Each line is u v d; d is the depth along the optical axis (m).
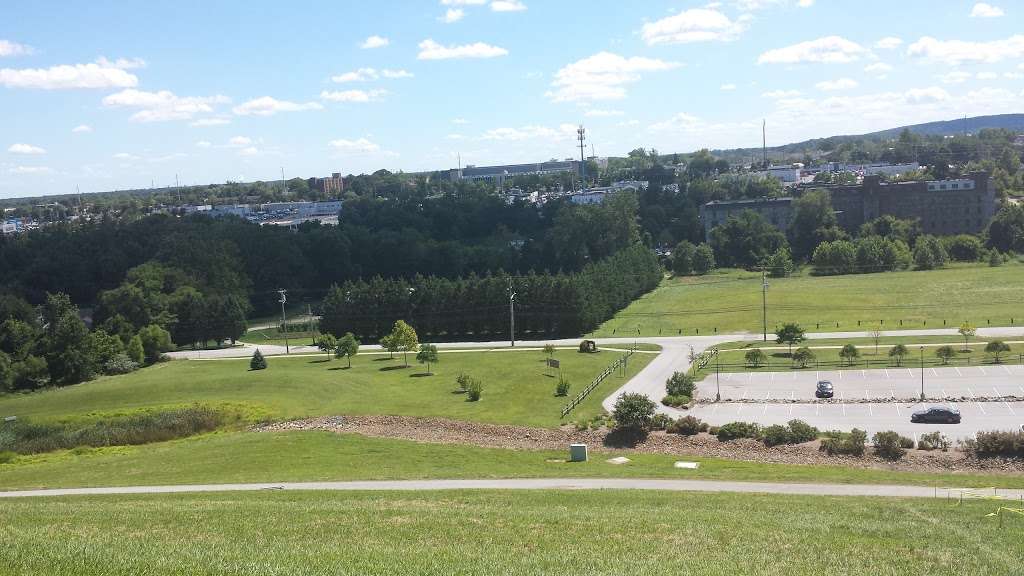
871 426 70.62
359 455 68.19
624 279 156.50
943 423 70.00
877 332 107.25
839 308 139.00
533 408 84.50
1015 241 198.25
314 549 35.94
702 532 40.53
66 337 119.31
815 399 81.12
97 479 63.38
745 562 35.03
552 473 61.19
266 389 97.06
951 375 86.94
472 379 95.44
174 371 119.50
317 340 146.12
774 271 188.00
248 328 170.12
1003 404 74.75
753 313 141.00
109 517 44.22
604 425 75.75
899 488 53.75
